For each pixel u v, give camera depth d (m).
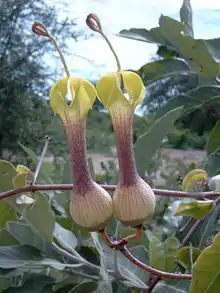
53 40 0.08
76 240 0.12
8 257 0.11
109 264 0.12
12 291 0.11
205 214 0.09
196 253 0.12
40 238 0.12
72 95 0.08
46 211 0.11
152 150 0.12
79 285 0.11
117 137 0.08
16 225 0.12
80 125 0.08
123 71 0.08
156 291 0.11
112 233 0.13
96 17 0.08
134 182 0.08
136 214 0.08
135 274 0.12
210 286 0.09
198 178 0.10
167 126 0.11
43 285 0.11
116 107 0.08
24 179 0.11
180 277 0.09
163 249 0.11
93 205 0.08
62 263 0.11
